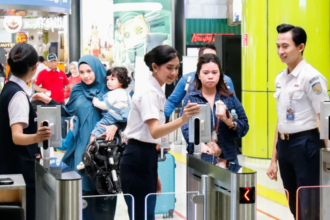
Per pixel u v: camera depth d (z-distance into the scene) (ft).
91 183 16.83
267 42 31.71
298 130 14.79
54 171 10.67
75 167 16.84
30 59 12.39
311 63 30.14
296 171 14.94
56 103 16.44
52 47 46.75
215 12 47.55
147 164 12.39
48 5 21.16
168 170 18.66
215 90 15.12
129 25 44.34
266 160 32.27
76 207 9.96
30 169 12.59
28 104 12.37
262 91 32.12
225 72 40.22
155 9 44.24
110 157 16.72
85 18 44.68
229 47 40.32
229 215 11.24
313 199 12.01
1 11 21.56
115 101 17.08
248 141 32.86
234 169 10.85
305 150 14.70
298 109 14.83
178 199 11.65
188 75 18.30
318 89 14.42
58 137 11.73
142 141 12.34
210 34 47.65
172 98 18.29
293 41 14.76
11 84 12.32
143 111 11.85
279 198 11.73
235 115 14.96
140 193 12.39
